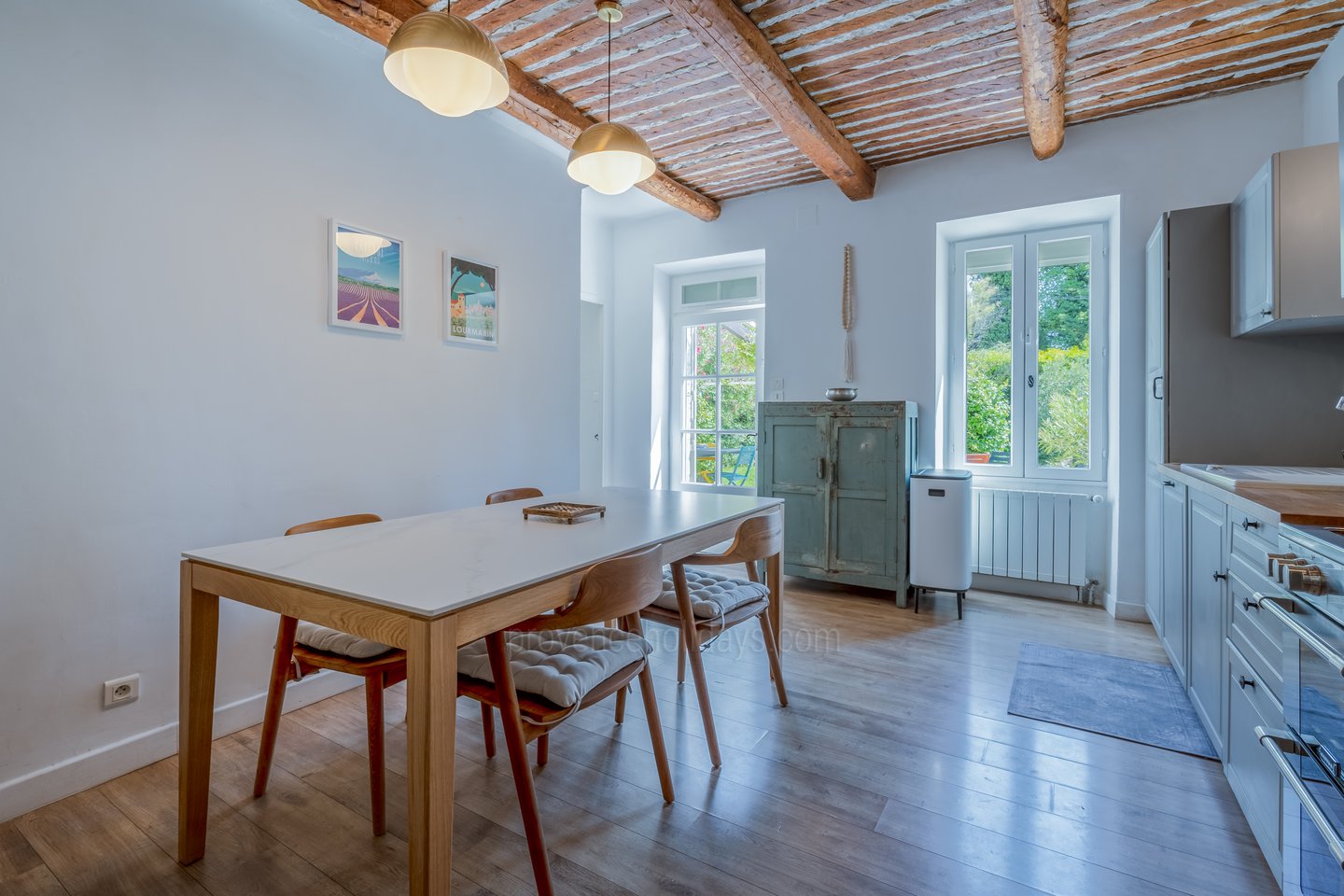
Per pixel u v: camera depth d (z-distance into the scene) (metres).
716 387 5.18
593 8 2.51
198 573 1.55
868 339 4.21
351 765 2.02
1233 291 2.63
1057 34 2.44
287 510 2.38
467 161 3.10
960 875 1.53
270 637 2.37
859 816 1.76
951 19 2.56
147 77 2.00
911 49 2.78
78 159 1.85
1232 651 1.80
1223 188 3.23
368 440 2.66
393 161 2.76
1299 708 1.30
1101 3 2.46
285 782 1.92
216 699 2.21
